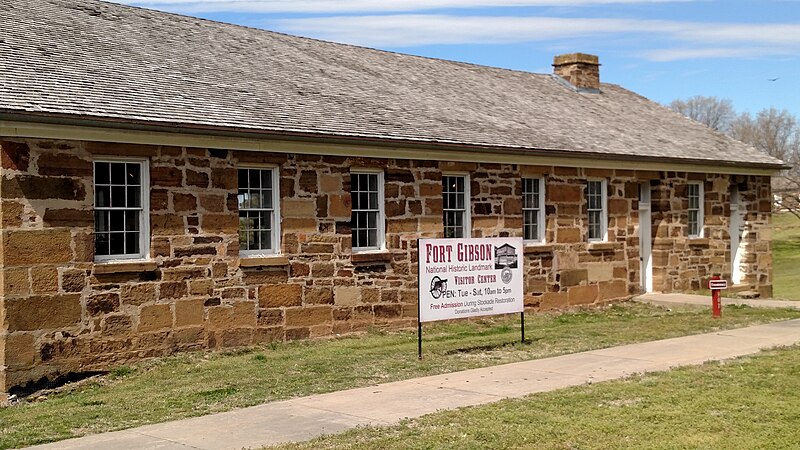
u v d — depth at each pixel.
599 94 27.41
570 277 20.41
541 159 19.23
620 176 21.77
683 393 10.35
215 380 11.86
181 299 13.62
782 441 8.24
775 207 57.69
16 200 11.80
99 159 12.83
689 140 25.25
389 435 8.55
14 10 15.33
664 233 22.94
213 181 14.02
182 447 8.31
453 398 10.35
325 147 15.30
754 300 22.14
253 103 15.25
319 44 21.14
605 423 8.90
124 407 10.44
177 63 15.93
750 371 11.77
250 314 14.50
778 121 80.88
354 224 16.31
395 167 16.70
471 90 22.23
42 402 11.39
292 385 11.41
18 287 11.79
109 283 12.78
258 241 14.89
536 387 10.95
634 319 18.58
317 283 15.45
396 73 21.19
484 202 18.36
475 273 13.90
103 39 15.65
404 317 16.89
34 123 11.81
